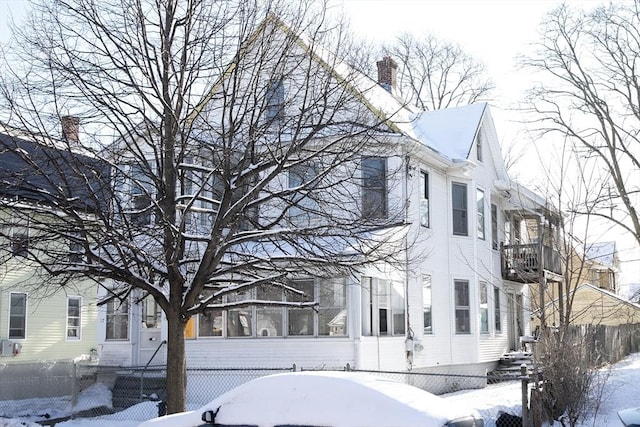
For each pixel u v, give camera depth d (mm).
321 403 8016
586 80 32469
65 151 12234
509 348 28203
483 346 24906
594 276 46781
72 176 11930
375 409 7715
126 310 21203
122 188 14445
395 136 18891
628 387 19031
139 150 12148
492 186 26953
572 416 13422
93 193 11078
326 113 13984
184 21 12102
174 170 11977
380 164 19688
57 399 20531
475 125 25562
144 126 13195
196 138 12406
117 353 21578
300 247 12023
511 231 29094
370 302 19500
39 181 13633
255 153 12461
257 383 8539
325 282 18734
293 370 14484
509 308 28672
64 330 26156
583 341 15555
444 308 22938
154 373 20688
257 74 12094
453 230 23906
